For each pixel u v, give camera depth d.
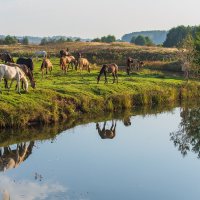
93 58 86.44
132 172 21.36
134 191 18.55
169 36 151.38
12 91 32.22
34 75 44.16
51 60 63.81
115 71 42.53
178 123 35.28
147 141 28.56
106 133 30.14
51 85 37.38
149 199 17.67
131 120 35.47
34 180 19.45
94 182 19.50
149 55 88.88
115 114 36.62
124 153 25.09
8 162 22.36
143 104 40.78
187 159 24.25
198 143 28.53
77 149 25.52
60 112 31.64
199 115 39.00
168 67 71.75
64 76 45.38
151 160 23.78
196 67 56.84
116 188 18.81
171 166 22.72
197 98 47.84
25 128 28.41
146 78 49.44
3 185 18.66
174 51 92.50
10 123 27.56
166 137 30.08
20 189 18.19
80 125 32.03
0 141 26.53
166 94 43.94
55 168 21.48
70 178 19.91
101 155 24.41
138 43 178.75
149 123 34.72
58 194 17.69
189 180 20.41
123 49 97.00
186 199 17.86
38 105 30.34
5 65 30.36
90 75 48.12
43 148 25.38
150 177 20.64
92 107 35.09
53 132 29.58
